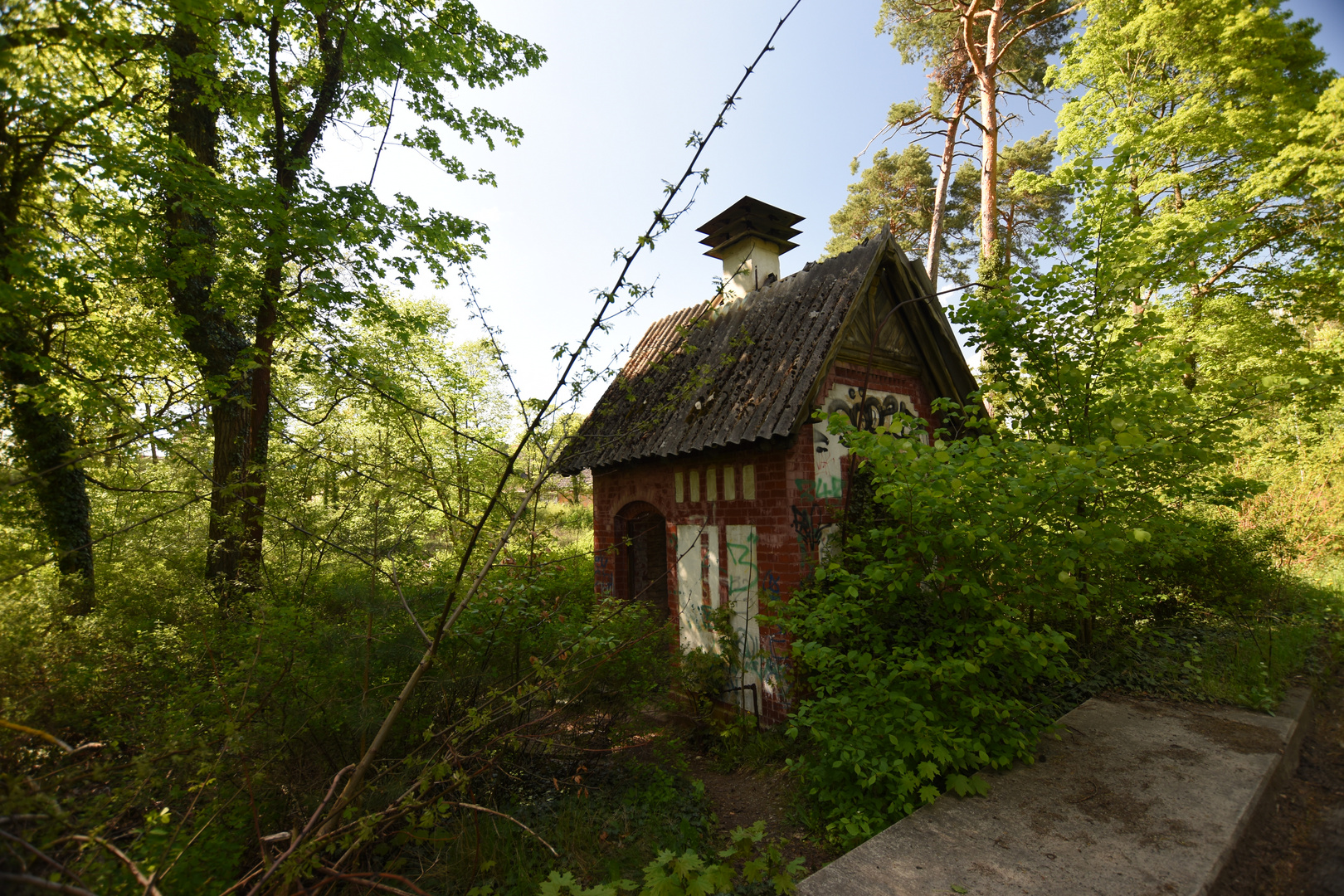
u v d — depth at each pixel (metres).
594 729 5.02
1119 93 12.06
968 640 4.37
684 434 6.83
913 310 7.29
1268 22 9.67
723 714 6.54
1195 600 7.64
